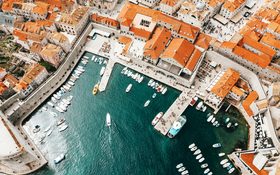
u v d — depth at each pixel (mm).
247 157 155125
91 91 184000
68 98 181375
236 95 174375
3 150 138625
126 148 164625
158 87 183375
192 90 182000
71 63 193625
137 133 169000
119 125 171750
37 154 160500
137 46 192625
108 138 167875
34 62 186625
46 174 158125
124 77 188750
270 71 177000
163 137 167250
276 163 147875
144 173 157125
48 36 188250
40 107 179000
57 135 169375
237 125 171000
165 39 191250
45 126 172125
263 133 161625
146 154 162500
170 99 179875
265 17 198625
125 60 193250
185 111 175375
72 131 170625
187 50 185250
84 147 165625
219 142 165375
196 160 159500
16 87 171875
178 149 163250
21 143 144500
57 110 177375
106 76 189000
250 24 194375
